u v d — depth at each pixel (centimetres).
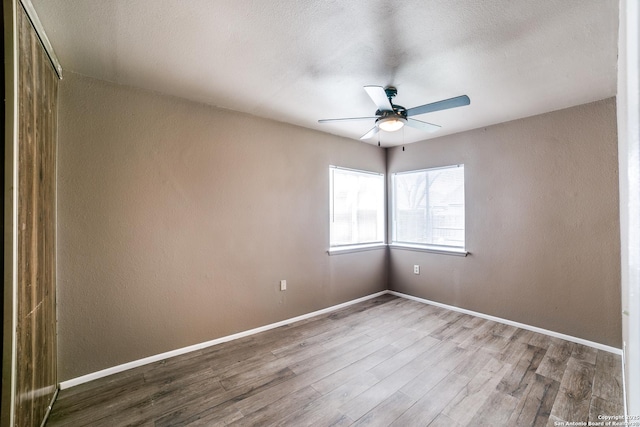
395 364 241
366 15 155
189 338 265
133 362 236
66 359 210
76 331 214
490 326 320
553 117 292
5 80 120
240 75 221
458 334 299
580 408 186
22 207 135
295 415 182
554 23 160
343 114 306
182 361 246
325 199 373
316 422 176
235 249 294
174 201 256
